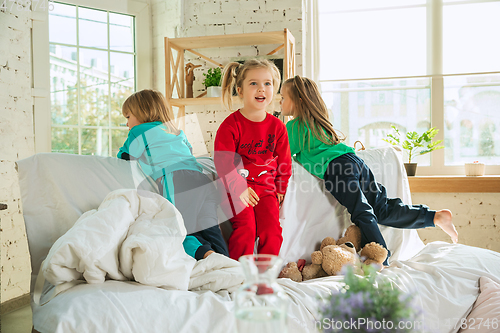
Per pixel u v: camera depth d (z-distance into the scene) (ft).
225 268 4.28
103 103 9.21
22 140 7.59
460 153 9.50
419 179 8.90
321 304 2.45
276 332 1.89
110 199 4.33
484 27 9.32
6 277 7.07
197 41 8.95
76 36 8.75
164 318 3.36
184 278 3.91
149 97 5.14
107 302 3.35
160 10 9.85
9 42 7.37
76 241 3.66
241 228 4.86
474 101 9.42
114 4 9.23
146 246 3.78
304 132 6.02
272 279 2.00
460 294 4.32
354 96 9.89
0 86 7.16
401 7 9.58
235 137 5.17
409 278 4.35
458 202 8.91
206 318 3.48
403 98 9.68
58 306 3.37
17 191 7.39
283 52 9.23
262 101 5.19
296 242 5.47
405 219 5.98
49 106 8.17
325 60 9.94
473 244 8.89
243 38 8.77
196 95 9.59
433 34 9.46
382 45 9.70
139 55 9.76
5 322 6.37
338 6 9.83
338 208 5.95
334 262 4.83
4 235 7.09
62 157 4.82
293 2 9.19
